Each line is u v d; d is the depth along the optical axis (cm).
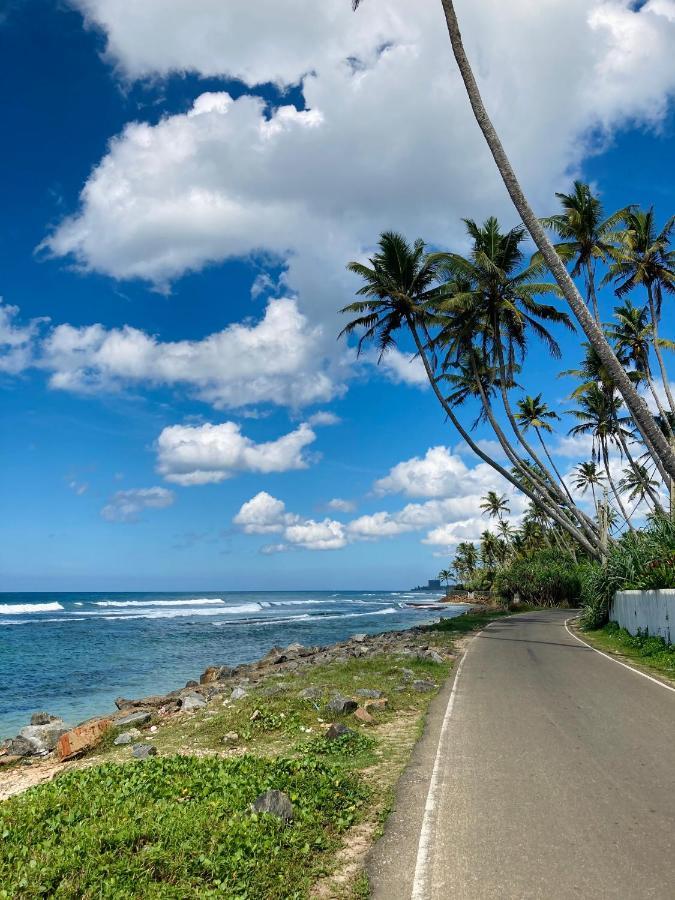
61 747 990
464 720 872
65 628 4288
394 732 856
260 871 423
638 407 1433
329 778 607
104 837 438
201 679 1950
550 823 494
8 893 367
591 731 784
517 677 1237
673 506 2083
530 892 389
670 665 1325
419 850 459
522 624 2672
